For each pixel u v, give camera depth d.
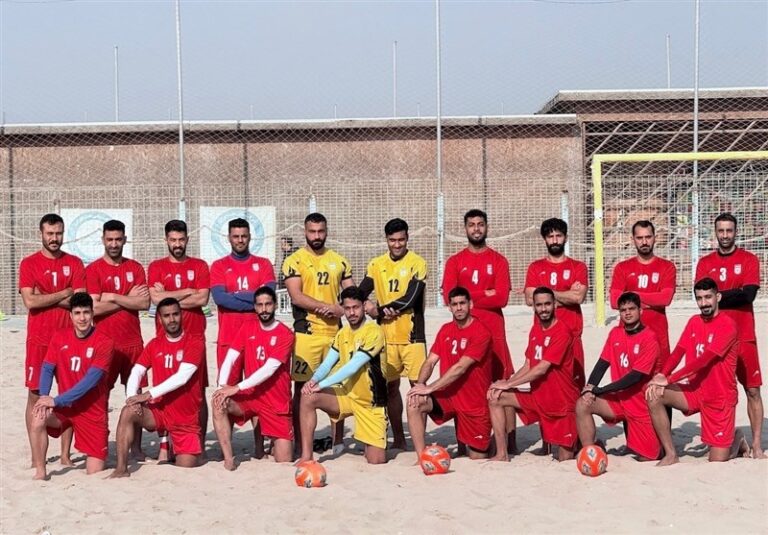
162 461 8.32
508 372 8.56
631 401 7.85
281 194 20.56
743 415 9.92
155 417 8.05
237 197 21.11
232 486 7.45
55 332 8.08
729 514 6.41
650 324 8.48
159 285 8.55
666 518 6.38
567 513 6.54
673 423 9.62
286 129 21.22
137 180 21.16
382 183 21.06
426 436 9.35
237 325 8.49
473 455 8.19
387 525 6.40
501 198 21.19
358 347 7.94
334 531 6.30
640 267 8.56
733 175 20.66
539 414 8.00
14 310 20.72
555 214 21.17
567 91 22.22
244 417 8.20
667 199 20.94
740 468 7.50
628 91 22.27
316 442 8.75
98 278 8.52
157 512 6.81
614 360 7.94
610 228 19.62
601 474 7.45
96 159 21.11
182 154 19.53
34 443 7.80
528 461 8.07
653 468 7.63
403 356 8.52
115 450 8.98
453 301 7.91
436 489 7.21
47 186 21.06
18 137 21.00
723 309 8.17
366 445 8.10
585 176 21.25
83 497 7.24
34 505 7.07
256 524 6.49
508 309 19.34
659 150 22.83
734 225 8.34
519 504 6.77
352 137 21.31
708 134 22.16
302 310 8.48
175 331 7.90
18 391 12.01
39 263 8.41
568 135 21.39
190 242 20.55
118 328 8.52
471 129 21.22
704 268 8.48
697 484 7.10
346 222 20.98
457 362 7.96
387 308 8.35
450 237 19.88
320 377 8.03
